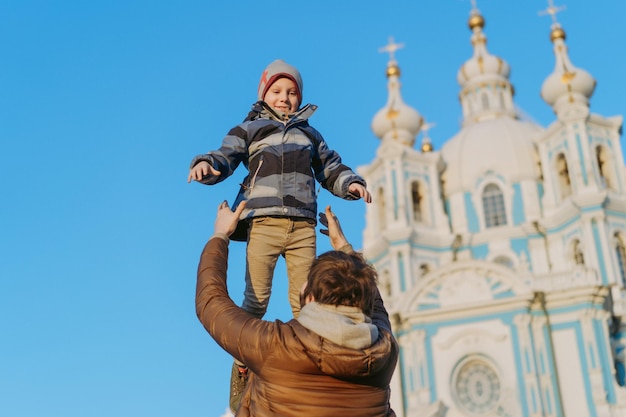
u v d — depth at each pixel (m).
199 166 4.98
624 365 46.75
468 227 58.03
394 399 42.91
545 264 54.53
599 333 41.09
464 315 42.78
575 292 41.56
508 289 42.66
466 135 62.84
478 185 59.12
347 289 4.24
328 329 4.11
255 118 5.54
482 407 40.84
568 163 54.81
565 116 55.19
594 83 58.03
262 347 4.17
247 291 5.19
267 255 5.17
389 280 55.22
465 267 43.75
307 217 5.23
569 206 52.88
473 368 41.91
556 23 61.12
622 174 54.22
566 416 39.75
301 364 4.12
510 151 59.59
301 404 4.11
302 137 5.40
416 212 58.28
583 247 51.84
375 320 4.58
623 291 48.94
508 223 57.03
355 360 4.10
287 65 5.77
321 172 5.65
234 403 5.23
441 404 40.78
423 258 55.88
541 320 41.91
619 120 55.66
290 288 5.32
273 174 5.21
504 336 41.62
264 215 5.14
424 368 42.22
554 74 58.72
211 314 4.41
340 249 5.29
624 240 51.81
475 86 67.25
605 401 39.19
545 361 40.84
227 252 4.82
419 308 43.81
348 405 4.16
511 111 66.38
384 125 63.75
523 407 39.84
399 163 57.97
